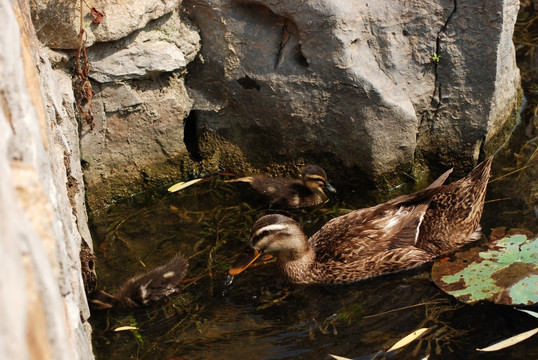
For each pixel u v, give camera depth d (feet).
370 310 18.38
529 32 29.01
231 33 22.06
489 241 20.06
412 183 23.52
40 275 6.82
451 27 21.70
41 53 17.67
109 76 21.08
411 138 22.72
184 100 22.98
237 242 20.93
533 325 16.96
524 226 20.53
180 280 19.26
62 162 14.80
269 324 17.94
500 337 16.70
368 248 19.97
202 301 18.76
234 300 18.86
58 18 19.29
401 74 22.15
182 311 18.42
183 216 22.18
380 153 22.68
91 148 21.90
